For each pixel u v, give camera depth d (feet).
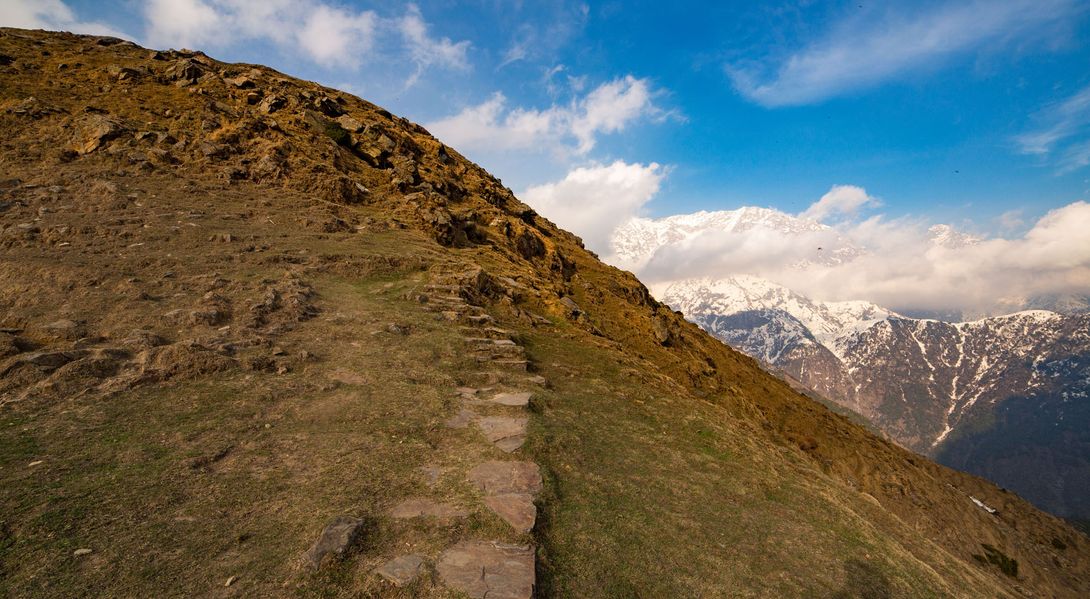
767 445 73.00
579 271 195.93
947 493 160.86
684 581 34.17
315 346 64.34
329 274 94.58
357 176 154.30
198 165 127.13
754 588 35.47
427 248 118.52
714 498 49.03
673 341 158.20
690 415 72.95
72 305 63.57
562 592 29.30
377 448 41.98
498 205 216.95
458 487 37.73
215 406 45.85
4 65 150.82
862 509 59.57
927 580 44.37
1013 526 174.91
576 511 38.78
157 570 25.40
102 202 101.91
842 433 169.58
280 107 173.68
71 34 198.49
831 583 39.01
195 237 95.40
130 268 77.92
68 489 31.09
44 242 83.30
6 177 103.40
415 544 30.27
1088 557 163.73
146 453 36.81
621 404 70.44
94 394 44.55
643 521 40.65
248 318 66.95
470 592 26.66
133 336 56.18
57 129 124.98
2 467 32.37
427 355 67.72
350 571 27.14
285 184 132.98
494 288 110.52
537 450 46.42
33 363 46.24
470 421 50.67
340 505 33.09
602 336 120.78
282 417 45.91
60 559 25.18
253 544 28.40
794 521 48.47
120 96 150.41
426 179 174.91
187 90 167.43
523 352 78.79
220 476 35.24
